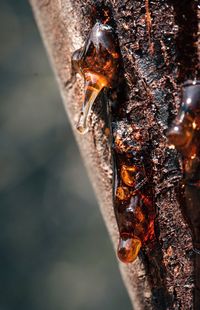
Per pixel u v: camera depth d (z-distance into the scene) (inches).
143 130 9.8
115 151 9.8
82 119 10.0
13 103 101.5
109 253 97.4
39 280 97.1
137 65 9.9
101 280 96.8
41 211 99.5
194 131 8.6
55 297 96.2
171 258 9.7
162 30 9.9
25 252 97.7
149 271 10.3
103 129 11.0
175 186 9.6
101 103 10.9
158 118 9.7
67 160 100.8
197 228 8.9
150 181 9.7
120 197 9.7
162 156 9.7
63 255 98.3
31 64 102.6
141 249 10.2
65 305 95.7
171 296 9.8
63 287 96.2
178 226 9.6
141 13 10.0
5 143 101.3
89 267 96.9
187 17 9.8
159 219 9.7
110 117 10.1
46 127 101.2
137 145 9.8
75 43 11.3
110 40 10.0
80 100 11.8
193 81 8.8
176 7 9.9
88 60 10.0
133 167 9.7
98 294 96.3
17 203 99.3
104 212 12.1
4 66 102.5
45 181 100.7
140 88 9.9
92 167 12.0
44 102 101.9
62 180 100.3
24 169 99.8
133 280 11.1
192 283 9.6
